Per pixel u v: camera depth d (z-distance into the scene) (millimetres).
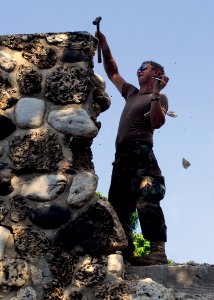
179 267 4797
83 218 4793
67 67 5141
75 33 5230
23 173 4930
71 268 4680
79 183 4855
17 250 4738
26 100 5078
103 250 4738
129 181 5355
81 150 4988
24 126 5020
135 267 4887
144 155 5355
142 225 5203
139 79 5758
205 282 4723
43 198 4840
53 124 5012
